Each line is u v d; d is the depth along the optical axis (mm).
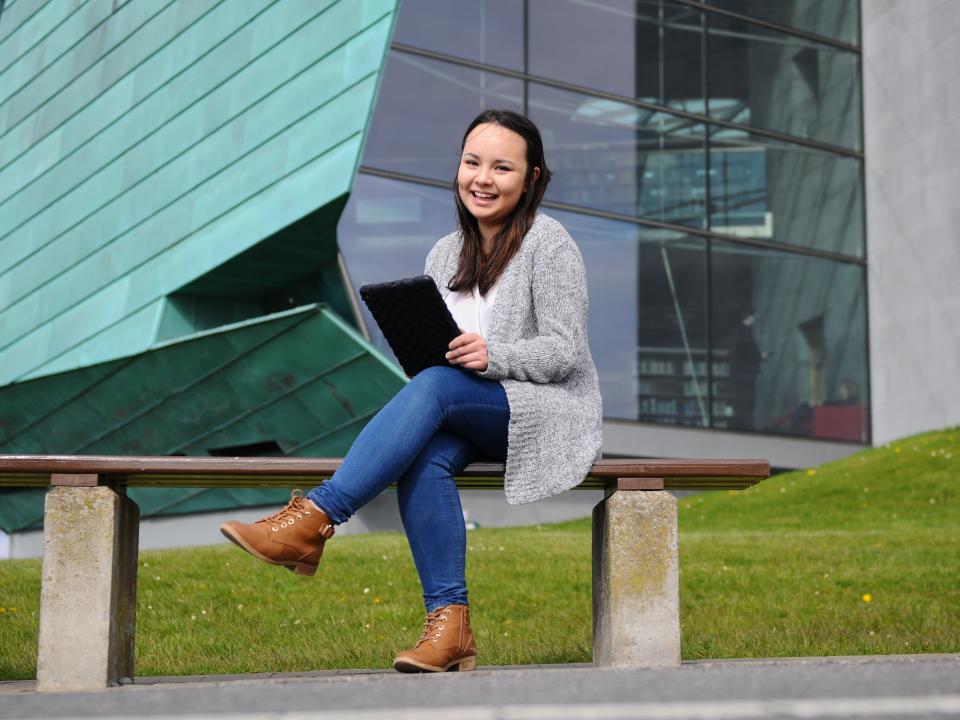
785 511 14078
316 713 2197
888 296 18859
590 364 3717
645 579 3461
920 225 18500
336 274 13992
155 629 6352
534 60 16734
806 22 19266
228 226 13750
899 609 6660
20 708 2447
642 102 17594
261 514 16844
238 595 7418
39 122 18609
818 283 18688
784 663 3418
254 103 14180
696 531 13227
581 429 3516
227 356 13938
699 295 17641
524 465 3443
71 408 16172
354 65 13031
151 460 3428
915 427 18266
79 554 3389
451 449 3439
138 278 14953
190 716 2234
